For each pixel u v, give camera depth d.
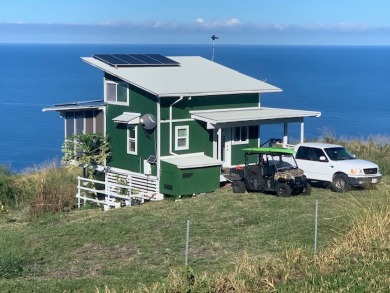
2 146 60.47
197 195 25.73
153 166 26.75
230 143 28.14
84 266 16.84
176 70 30.31
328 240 17.02
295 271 13.76
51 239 19.86
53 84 126.06
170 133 26.78
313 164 25.08
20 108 90.69
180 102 27.03
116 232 20.16
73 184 29.03
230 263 15.66
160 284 13.12
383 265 13.45
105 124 29.20
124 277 15.23
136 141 27.52
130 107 27.88
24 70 187.38
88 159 28.53
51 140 64.56
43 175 29.66
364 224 15.77
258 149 24.45
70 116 29.11
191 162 25.92
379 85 130.62
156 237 19.31
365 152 31.11
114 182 28.22
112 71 28.23
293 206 21.98
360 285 12.28
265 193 24.39
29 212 25.00
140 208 23.89
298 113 28.72
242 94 29.53
